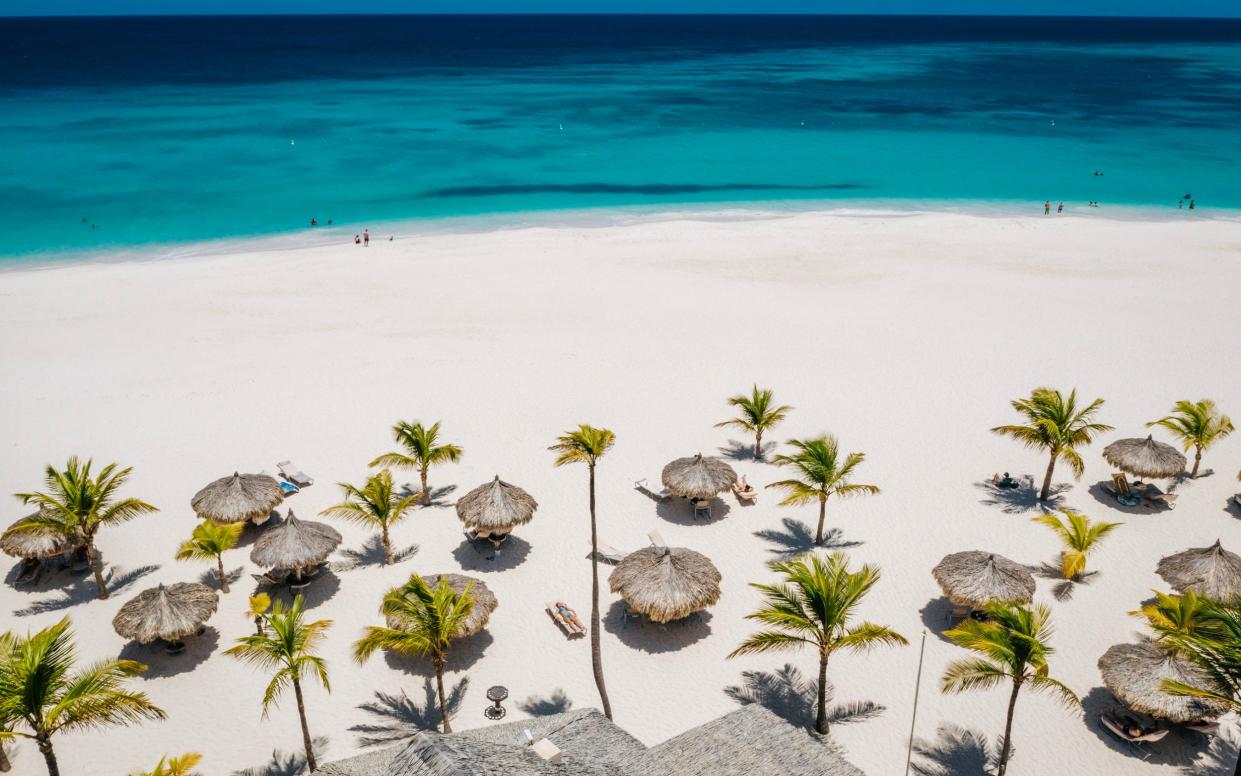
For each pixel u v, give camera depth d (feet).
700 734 57.11
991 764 63.72
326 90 525.75
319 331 145.59
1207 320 147.64
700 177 286.66
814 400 120.16
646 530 92.84
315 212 239.09
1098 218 228.43
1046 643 75.20
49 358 134.10
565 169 297.94
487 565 87.25
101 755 65.16
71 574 85.35
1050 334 142.31
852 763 63.77
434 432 95.61
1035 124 389.80
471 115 420.77
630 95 505.25
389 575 85.87
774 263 184.44
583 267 181.68
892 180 281.33
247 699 70.64
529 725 56.54
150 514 94.38
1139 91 517.96
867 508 95.66
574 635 77.36
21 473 101.86
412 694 71.36
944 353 135.23
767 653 75.66
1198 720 64.18
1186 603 63.98
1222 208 241.76
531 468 104.27
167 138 345.72
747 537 91.45
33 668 50.96
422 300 161.17
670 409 118.42
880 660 74.33
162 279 174.81
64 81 564.30
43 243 205.36
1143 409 115.96
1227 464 103.45
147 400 120.16
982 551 86.89
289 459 105.81
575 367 131.03
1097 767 63.36
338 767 53.67
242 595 83.05
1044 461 104.83
